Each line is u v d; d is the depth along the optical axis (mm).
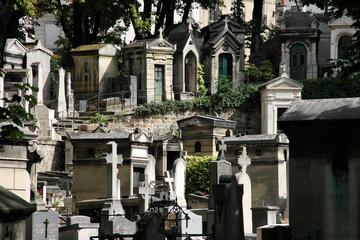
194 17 107438
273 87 72875
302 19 83000
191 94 78188
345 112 26031
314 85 75188
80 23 81500
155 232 30109
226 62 80375
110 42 85938
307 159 26297
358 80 74438
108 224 39344
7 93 62062
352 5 31781
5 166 31828
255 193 49312
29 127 55688
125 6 79938
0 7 25047
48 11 74500
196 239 36188
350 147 25734
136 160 47688
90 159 46938
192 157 54219
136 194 45750
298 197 26406
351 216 25719
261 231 27469
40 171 62656
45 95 76125
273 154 48938
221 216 28391
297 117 26312
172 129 72500
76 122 70625
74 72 78750
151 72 76875
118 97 75062
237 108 75562
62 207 46281
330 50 81562
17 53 73125
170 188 47031
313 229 26188
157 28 83938
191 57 79688
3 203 22078
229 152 50625
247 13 114125
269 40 87375
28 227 34812
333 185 25938
